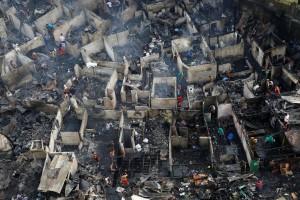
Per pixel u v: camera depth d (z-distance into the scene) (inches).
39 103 1209.4
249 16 1384.1
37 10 1512.1
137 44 1390.3
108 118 1204.5
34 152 1093.1
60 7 1476.4
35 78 1328.7
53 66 1369.3
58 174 1048.8
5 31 1464.1
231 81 1238.3
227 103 1136.8
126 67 1259.8
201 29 1374.3
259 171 1056.2
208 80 1261.1
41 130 1187.3
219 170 1055.6
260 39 1295.5
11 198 1063.6
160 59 1326.3
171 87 1241.4
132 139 1115.3
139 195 1022.4
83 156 1131.3
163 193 1021.8
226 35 1315.2
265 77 1239.5
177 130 1132.5
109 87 1218.6
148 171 1083.3
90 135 1173.1
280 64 1219.9
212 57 1239.5
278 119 1095.6
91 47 1349.7
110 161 1112.2
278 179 1040.8
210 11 1433.3
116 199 1032.8
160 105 1195.3
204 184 1039.0
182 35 1397.6
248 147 1047.6
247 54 1331.2
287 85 1211.9
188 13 1416.1
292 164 1047.6
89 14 1437.0
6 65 1318.9
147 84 1259.8
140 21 1462.8
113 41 1380.4
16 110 1240.2
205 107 1176.2
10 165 1123.3
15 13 1492.4
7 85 1280.8
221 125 1152.2
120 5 1487.5
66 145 1161.4
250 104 1162.6
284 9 1311.5
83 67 1330.0
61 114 1190.3
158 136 1155.9
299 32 1300.4
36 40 1389.0
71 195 1024.9
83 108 1174.3
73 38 1422.2
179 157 1106.7
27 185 1079.6
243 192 1013.2
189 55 1321.4
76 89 1278.3
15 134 1189.1
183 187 1041.5
